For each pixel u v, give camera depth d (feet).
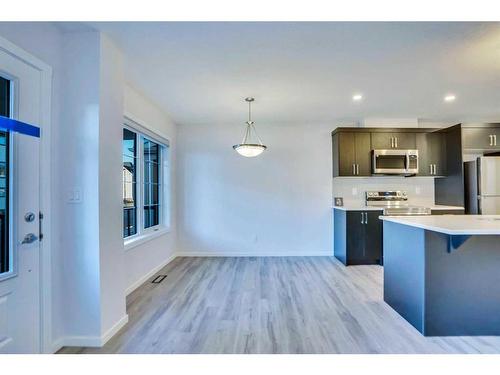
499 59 8.58
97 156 6.89
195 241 16.44
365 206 15.92
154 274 12.80
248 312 8.77
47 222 6.41
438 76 9.86
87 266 6.87
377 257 14.19
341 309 8.96
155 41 7.45
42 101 6.32
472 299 7.40
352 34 7.15
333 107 13.47
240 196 16.44
